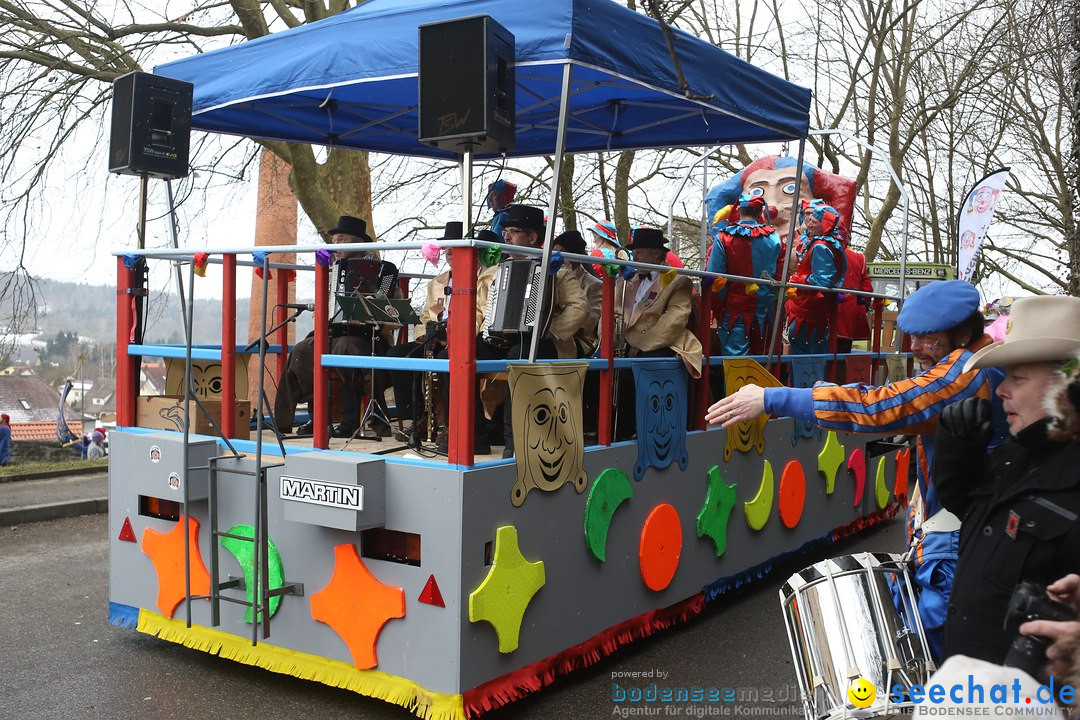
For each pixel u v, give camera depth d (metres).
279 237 15.11
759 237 6.49
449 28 4.19
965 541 2.47
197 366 5.84
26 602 6.33
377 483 4.13
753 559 6.39
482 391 5.04
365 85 6.50
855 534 8.52
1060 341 2.22
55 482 11.45
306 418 6.65
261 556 4.38
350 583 4.27
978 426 2.48
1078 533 2.19
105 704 4.46
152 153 5.33
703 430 5.80
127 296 5.31
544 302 4.62
